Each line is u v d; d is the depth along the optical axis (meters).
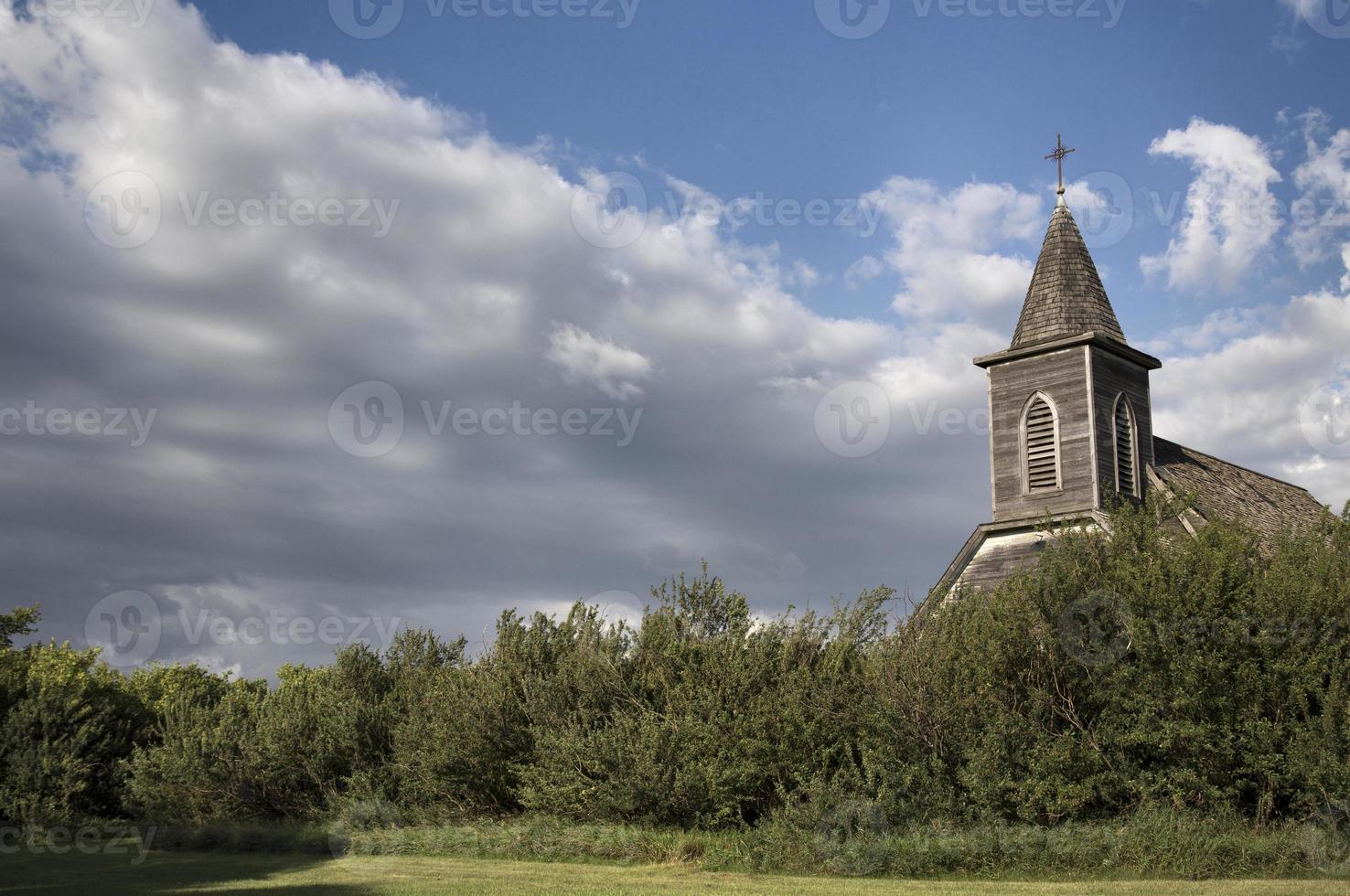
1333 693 18.33
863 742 22.14
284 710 31.84
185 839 28.81
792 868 20.58
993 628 21.28
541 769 25.88
